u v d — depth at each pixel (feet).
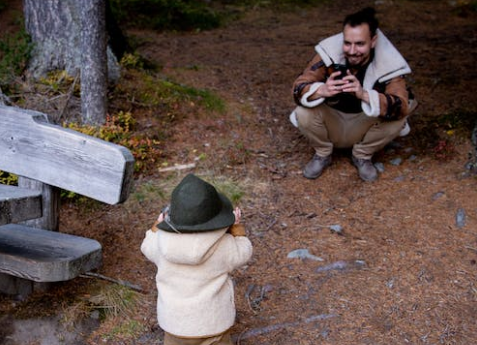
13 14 33.68
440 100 20.31
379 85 14.51
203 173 16.51
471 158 16.14
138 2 34.86
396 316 11.12
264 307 11.59
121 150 10.04
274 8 40.11
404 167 16.48
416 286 11.90
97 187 10.32
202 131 18.81
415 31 32.14
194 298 9.00
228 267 9.20
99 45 16.88
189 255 8.70
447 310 11.18
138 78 20.79
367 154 15.89
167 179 16.22
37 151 10.94
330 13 38.93
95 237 13.89
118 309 11.56
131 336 10.99
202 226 8.70
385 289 11.87
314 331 10.86
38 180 11.10
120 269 12.75
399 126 15.01
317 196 15.51
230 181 16.11
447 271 12.26
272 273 12.59
